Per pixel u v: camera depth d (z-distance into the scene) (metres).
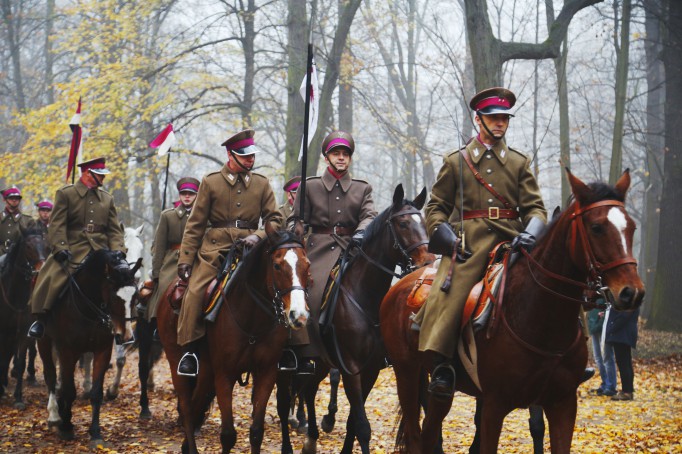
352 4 20.05
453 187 5.58
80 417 9.62
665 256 19.19
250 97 23.56
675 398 11.28
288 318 5.76
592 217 4.20
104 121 24.75
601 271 4.15
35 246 10.09
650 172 27.38
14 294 10.35
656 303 19.27
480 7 14.84
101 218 9.20
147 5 22.58
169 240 9.50
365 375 6.85
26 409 10.23
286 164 19.61
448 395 5.29
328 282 7.07
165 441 8.32
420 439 5.84
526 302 4.71
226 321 6.41
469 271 5.21
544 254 4.68
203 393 6.86
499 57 14.98
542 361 4.68
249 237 6.57
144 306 9.41
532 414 6.43
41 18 29.52
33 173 22.19
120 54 23.59
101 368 8.38
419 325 5.51
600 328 11.59
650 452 7.67
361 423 6.57
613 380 11.41
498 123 5.40
